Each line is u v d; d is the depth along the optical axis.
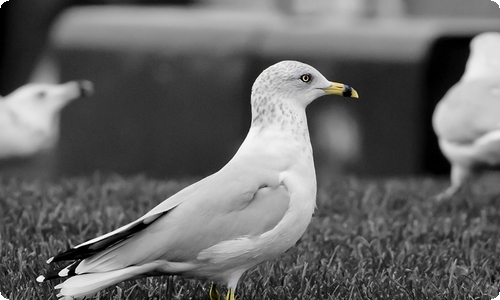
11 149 15.95
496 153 13.05
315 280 8.93
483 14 26.64
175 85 20.50
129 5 29.48
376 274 9.16
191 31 20.77
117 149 20.31
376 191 13.21
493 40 14.29
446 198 13.03
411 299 8.49
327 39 20.25
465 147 13.29
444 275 9.30
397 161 19.59
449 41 19.45
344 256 9.81
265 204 7.61
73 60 20.78
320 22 21.78
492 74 14.06
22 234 10.14
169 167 20.34
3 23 28.52
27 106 16.22
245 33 20.66
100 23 21.03
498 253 10.01
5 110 15.93
